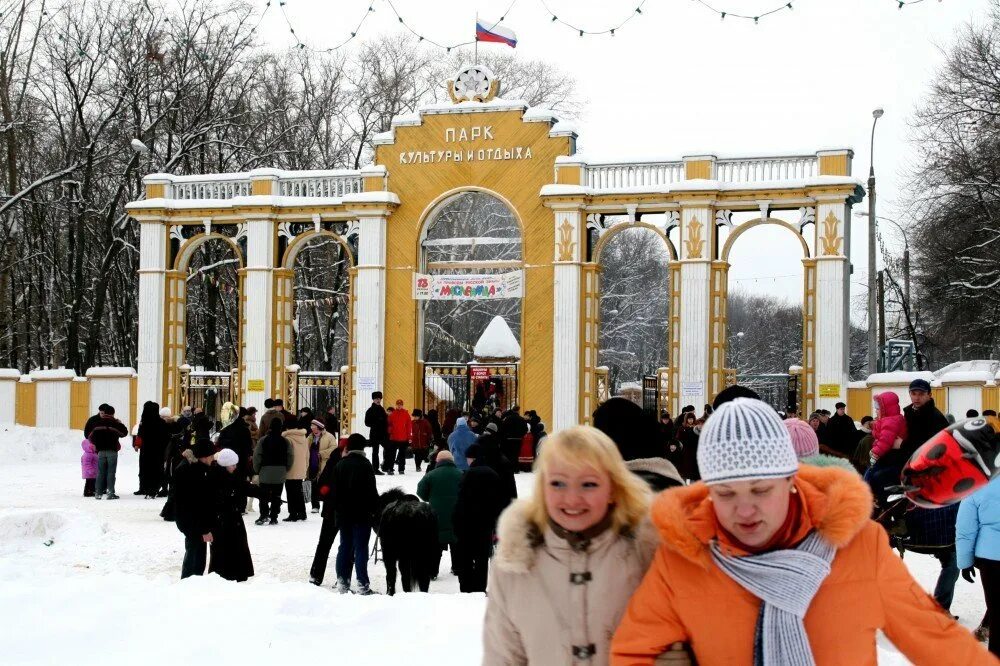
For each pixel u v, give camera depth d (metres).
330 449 24.86
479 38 40.00
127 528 21.72
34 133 50.66
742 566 4.53
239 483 15.10
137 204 40.66
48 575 13.70
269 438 23.05
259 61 53.97
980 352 54.00
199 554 14.89
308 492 24.59
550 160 38.25
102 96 51.97
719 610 4.59
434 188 39.31
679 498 4.77
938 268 48.34
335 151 59.97
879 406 15.08
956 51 45.66
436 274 39.09
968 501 10.59
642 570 5.07
